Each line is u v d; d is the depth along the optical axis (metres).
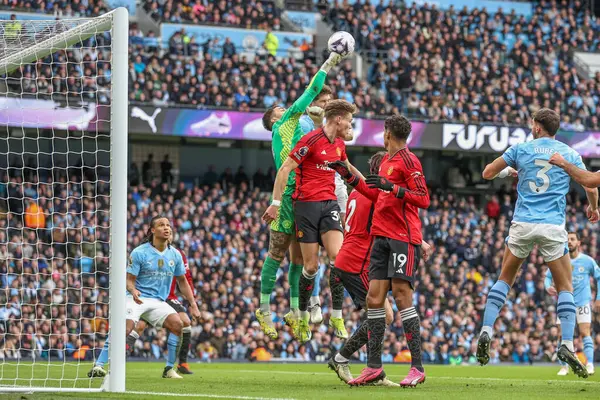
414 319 13.16
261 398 11.16
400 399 11.07
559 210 14.72
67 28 15.70
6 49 16.20
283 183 14.86
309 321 17.09
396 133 12.95
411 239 12.93
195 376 18.81
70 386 14.73
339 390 12.81
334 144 15.46
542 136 14.88
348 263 14.09
